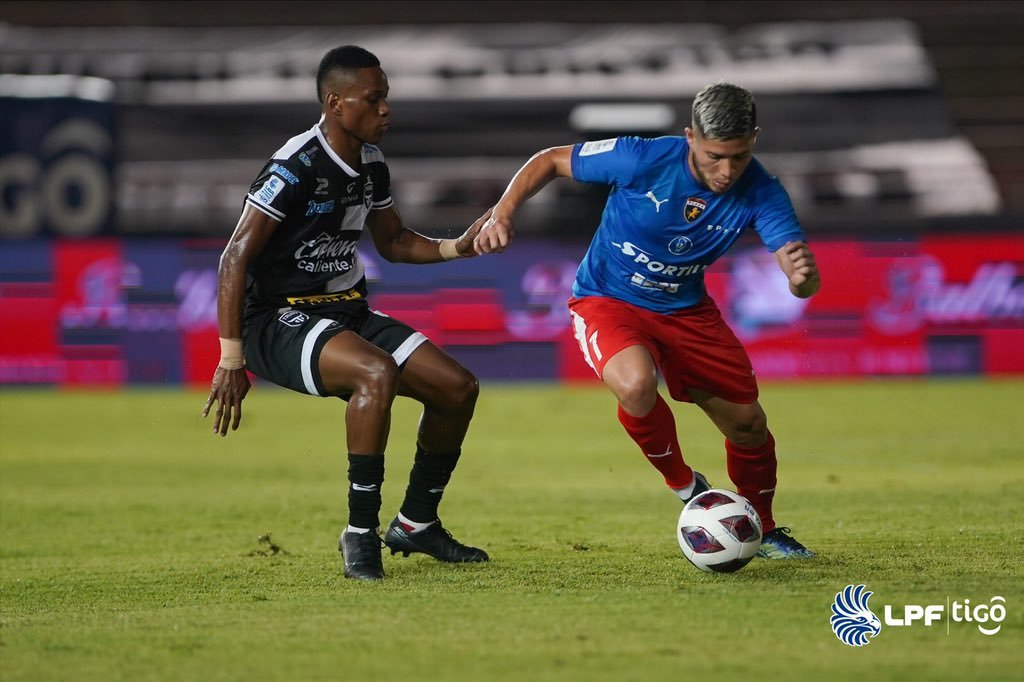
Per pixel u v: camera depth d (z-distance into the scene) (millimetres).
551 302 52906
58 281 51094
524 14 78500
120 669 12117
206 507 24703
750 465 17812
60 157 56000
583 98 72000
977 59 77000
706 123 15484
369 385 16391
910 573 16359
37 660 12492
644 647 12656
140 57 73000
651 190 16812
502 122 71875
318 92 16984
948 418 40531
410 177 69125
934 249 52781
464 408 17188
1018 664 12016
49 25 76750
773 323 52469
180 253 51562
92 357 51219
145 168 69812
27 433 38375
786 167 69562
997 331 52875
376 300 51969
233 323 16547
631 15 78562
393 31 76500
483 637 13125
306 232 17047
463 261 52562
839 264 52625
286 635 13375
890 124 71312
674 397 18188
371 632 13445
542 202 60812
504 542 19953
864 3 78938
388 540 18141
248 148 71500
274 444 35875
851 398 46688
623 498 25375
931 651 12484
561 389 51219
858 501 24188
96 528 22312
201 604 15312
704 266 17516
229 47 74562
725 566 16312
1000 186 72125
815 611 14156
